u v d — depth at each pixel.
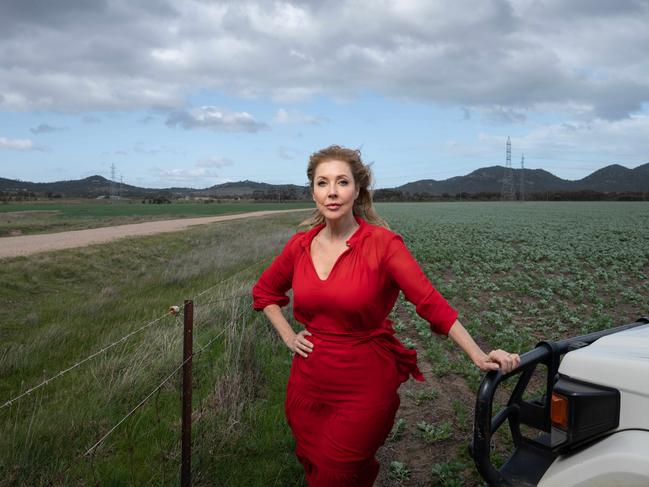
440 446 4.70
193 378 6.03
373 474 2.82
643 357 2.12
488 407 2.32
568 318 10.01
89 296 12.86
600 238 31.58
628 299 12.47
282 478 4.02
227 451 4.41
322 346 2.70
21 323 9.49
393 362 2.76
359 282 2.62
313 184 2.85
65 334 8.28
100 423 4.81
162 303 11.12
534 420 2.77
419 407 5.64
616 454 1.91
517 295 13.03
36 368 6.91
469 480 4.07
